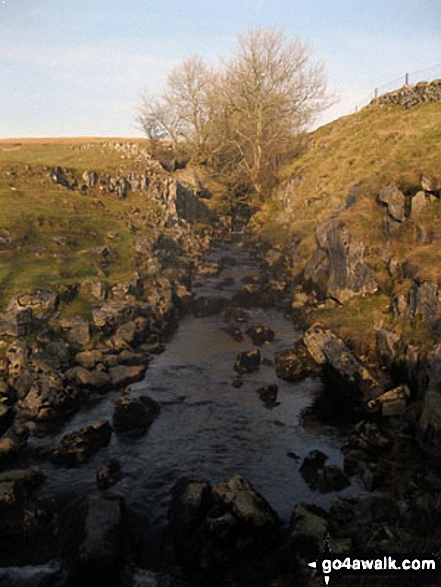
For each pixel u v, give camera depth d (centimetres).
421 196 2353
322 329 2191
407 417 1572
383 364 1919
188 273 3509
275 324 2616
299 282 3219
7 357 1858
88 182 4197
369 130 4897
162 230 3938
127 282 2714
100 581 994
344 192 4050
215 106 5944
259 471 1351
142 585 985
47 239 3028
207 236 4569
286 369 1994
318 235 3042
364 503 1156
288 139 5588
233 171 5981
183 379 1947
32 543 1091
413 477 1285
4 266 2588
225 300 2988
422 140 3859
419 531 1001
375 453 1412
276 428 1591
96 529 1066
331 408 1733
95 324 2256
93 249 3038
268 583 955
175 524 1119
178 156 6344
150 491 1261
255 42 5394
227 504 1111
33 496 1233
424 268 1972
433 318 1786
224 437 1531
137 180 4422
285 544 1038
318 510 1137
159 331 2419
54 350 1994
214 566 1015
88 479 1307
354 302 2323
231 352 2233
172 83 6175
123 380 1881
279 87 5475
